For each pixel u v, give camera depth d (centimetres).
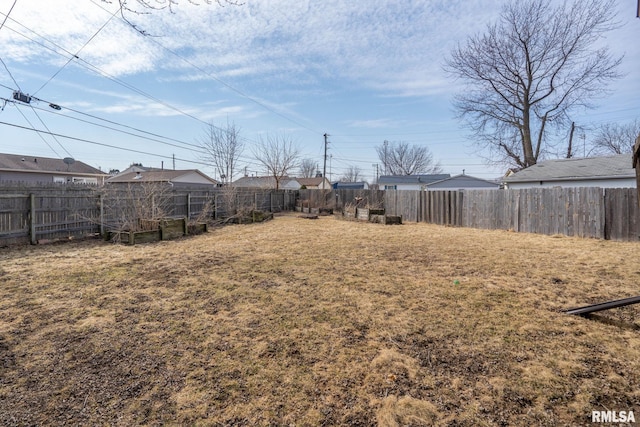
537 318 282
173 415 160
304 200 1839
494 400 172
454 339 242
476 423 156
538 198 852
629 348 229
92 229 731
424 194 1189
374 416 160
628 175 1035
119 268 449
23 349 221
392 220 1120
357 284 381
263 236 787
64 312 288
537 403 170
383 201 1375
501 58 1598
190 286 370
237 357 214
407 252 584
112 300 320
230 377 192
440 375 195
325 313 291
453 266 475
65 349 222
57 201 662
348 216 1348
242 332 252
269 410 164
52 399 170
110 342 233
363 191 1514
